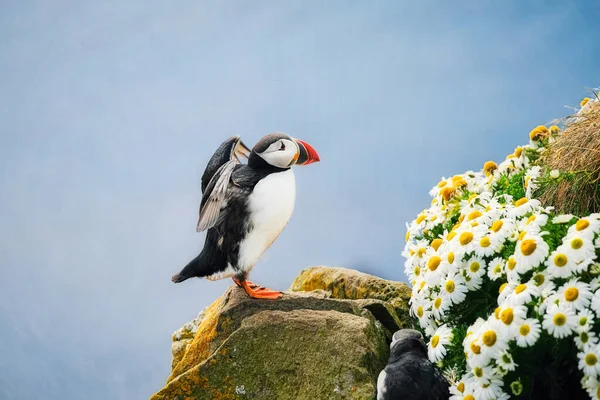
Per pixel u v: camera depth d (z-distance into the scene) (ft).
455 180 21.54
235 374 19.93
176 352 24.45
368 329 20.39
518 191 19.75
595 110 18.79
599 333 14.92
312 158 20.98
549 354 15.90
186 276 21.74
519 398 16.01
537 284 15.69
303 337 20.17
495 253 17.37
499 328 15.43
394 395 17.60
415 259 19.99
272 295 22.03
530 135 20.80
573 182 18.21
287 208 20.86
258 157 20.83
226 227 20.61
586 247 15.30
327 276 25.94
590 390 14.88
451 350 17.60
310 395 19.21
